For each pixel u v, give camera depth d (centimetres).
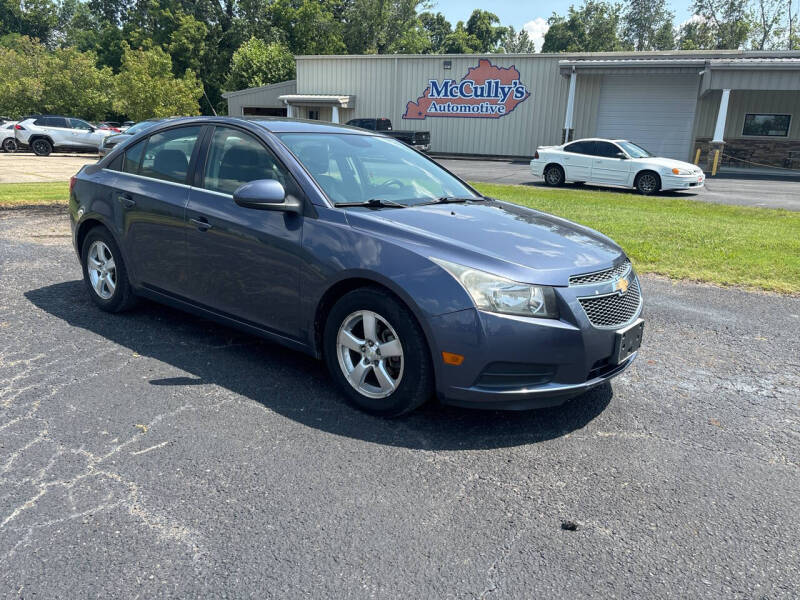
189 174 425
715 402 376
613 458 306
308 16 5731
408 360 316
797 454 316
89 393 355
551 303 306
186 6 5884
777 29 5328
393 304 316
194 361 408
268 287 370
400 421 336
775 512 265
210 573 217
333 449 304
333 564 223
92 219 487
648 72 2447
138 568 218
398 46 6003
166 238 426
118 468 280
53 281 591
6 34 7881
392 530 244
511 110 2947
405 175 430
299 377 390
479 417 346
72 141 2655
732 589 218
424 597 209
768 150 2594
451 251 316
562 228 385
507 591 213
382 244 324
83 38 7969
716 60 2273
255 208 355
